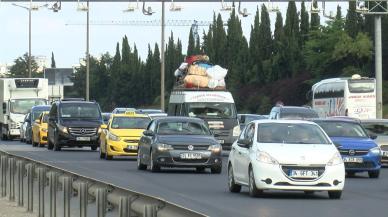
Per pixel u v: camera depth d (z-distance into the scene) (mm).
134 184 54125
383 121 81062
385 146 77000
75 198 30250
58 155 91250
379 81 136750
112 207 24453
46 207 36031
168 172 65812
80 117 102688
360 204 43250
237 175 48719
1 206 41906
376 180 61188
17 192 42875
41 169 35969
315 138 47562
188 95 93750
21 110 139625
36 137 114188
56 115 103312
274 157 45406
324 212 39281
